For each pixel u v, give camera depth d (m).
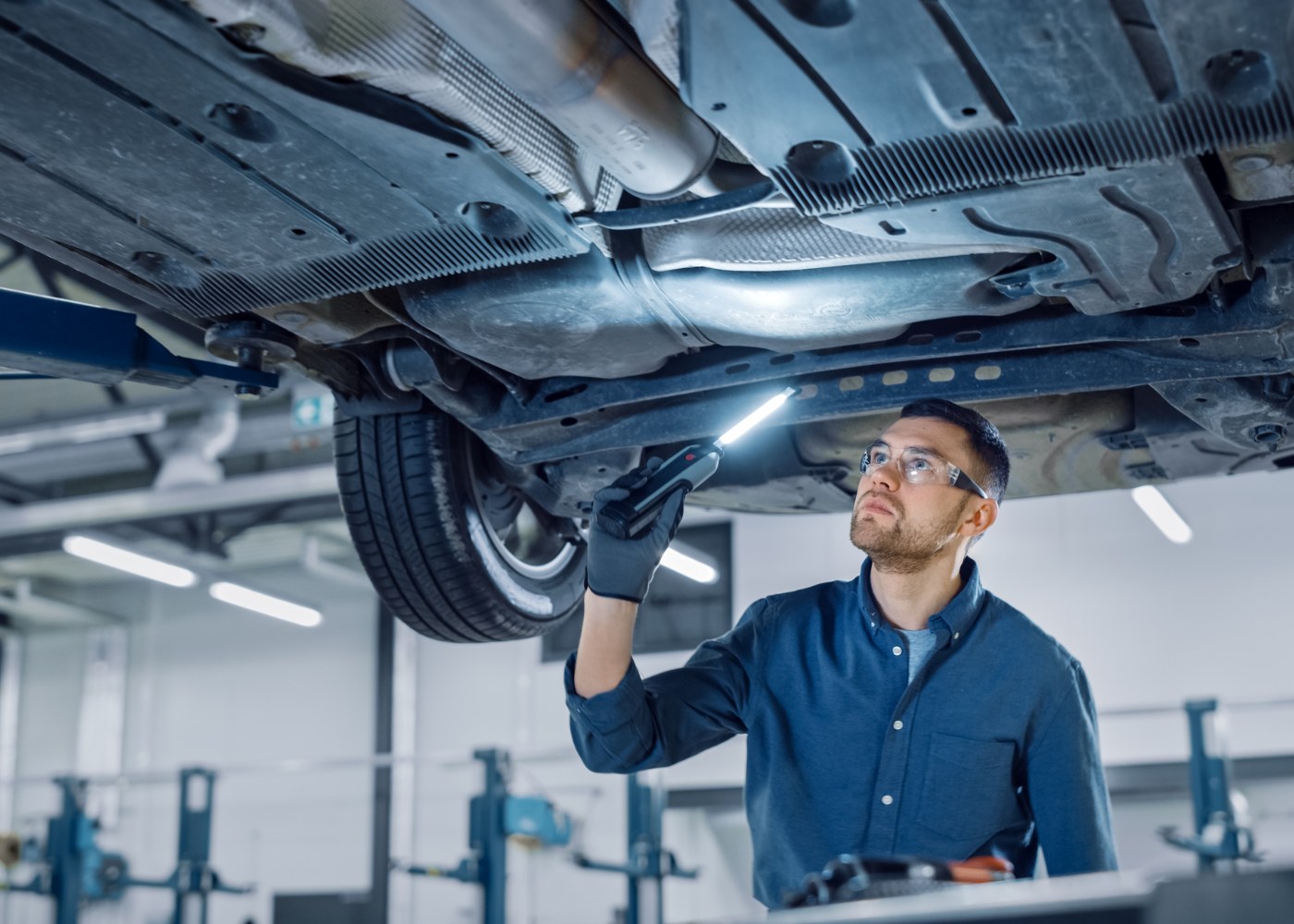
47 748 12.65
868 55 1.37
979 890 0.75
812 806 1.73
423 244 1.78
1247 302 1.91
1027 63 1.35
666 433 2.30
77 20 1.38
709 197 1.72
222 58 1.42
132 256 1.86
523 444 2.41
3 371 2.10
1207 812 5.59
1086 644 8.93
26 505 9.84
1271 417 2.15
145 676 12.57
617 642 1.70
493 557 2.63
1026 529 9.30
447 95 1.52
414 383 2.30
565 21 1.46
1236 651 8.57
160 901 11.79
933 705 1.72
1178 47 1.32
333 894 9.74
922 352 2.06
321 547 12.09
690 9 1.36
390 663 11.48
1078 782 1.72
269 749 11.93
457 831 10.95
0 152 1.64
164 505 9.30
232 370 2.13
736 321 2.02
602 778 10.49
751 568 10.18
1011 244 1.73
